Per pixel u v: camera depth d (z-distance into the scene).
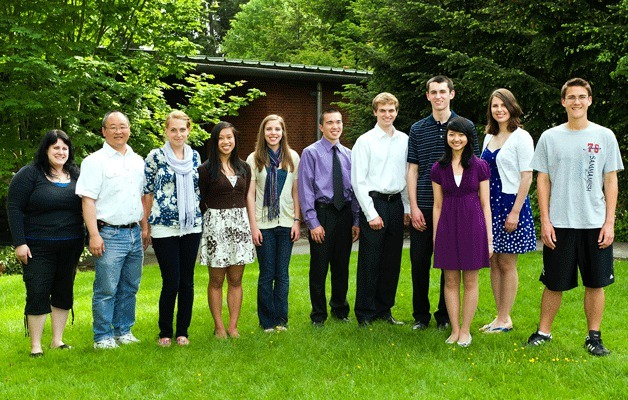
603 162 4.17
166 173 4.46
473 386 3.67
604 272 4.20
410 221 5.06
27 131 9.40
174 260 4.56
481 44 10.00
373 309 5.10
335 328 4.98
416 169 4.90
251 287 6.70
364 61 11.34
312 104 14.52
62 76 8.82
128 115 9.59
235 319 4.86
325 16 28.86
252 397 3.62
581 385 3.66
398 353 4.30
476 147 4.59
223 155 4.66
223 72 12.67
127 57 9.77
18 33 8.66
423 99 11.09
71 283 4.59
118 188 4.41
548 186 4.34
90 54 9.38
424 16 10.38
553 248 4.27
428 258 4.92
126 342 4.72
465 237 4.40
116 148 4.47
